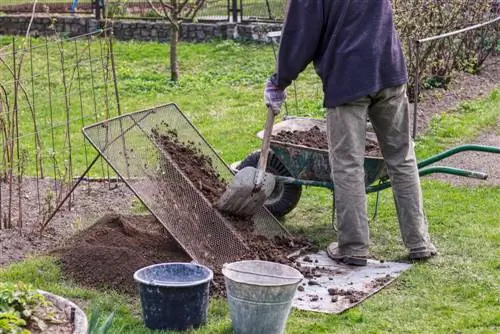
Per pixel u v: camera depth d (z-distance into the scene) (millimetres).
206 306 6121
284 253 7496
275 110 7207
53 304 5270
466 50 14820
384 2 7125
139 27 19703
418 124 11953
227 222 7395
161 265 6176
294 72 7062
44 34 20453
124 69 16719
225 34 19141
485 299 6578
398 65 7176
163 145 7773
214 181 7918
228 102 14273
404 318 6289
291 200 8391
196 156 8023
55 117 13516
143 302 6020
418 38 12961
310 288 6789
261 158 7262
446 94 13703
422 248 7375
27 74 16203
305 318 6293
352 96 6992
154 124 7879
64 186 9125
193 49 18469
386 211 8742
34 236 7750
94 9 20688
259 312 5746
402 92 7258
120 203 8898
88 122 13305
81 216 8414
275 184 8047
